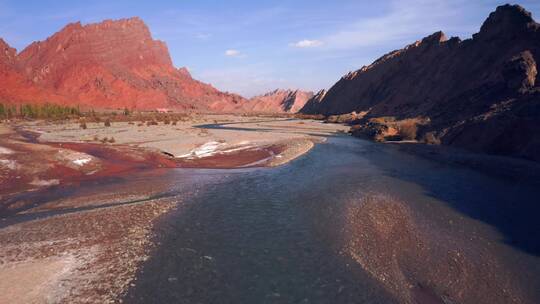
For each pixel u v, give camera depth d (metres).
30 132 58.88
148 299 10.62
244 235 15.41
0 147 31.91
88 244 14.32
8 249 13.78
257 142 44.66
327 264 12.80
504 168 27.45
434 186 23.06
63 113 101.88
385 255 13.37
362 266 12.59
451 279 11.66
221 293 10.99
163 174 28.03
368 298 10.73
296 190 22.75
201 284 11.48
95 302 10.41
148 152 36.47
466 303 10.44
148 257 13.28
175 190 22.98
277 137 50.81
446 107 54.50
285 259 13.19
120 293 10.89
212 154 36.75
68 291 10.92
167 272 12.20
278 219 17.36
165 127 65.69
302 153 38.12
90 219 17.19
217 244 14.48
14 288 10.98
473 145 37.03
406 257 13.20
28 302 10.30
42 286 11.14
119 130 58.97
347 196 20.89
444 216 17.34
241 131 62.06
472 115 43.91
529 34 55.34
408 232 15.41
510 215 17.38
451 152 35.97
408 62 106.94
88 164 29.92
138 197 21.31
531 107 34.25
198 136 49.19
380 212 17.94
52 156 30.06
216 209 18.92
